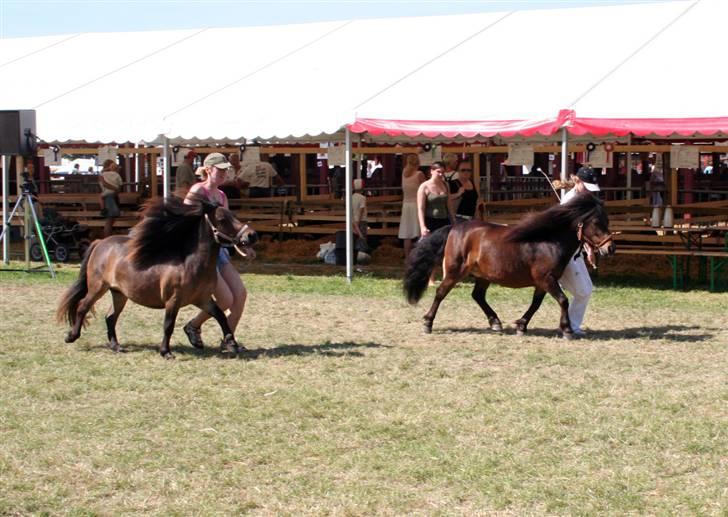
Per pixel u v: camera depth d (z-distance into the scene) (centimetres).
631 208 1566
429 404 770
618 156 2272
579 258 1056
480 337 1058
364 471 616
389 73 1655
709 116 1330
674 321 1164
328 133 1499
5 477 608
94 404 777
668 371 888
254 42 2000
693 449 654
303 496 575
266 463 635
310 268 1714
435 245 1076
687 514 545
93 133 1661
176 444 670
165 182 1634
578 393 805
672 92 1403
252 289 1449
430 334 1079
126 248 945
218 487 591
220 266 955
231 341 950
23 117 1590
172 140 1631
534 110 1420
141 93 1758
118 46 2125
